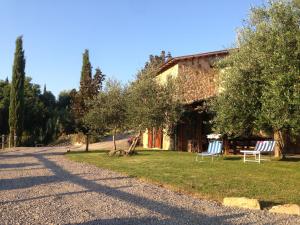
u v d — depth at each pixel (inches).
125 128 1044.5
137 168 618.2
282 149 789.2
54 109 2709.2
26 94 2522.1
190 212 307.9
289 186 435.2
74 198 366.6
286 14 471.8
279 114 466.9
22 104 1801.2
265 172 559.2
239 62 564.1
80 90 1197.1
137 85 979.3
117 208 321.4
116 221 277.3
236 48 641.0
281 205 314.8
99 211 309.7
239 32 608.7
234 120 592.7
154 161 740.0
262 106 508.7
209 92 1146.7
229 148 943.0
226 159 782.5
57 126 2201.0
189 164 676.7
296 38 442.6
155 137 1348.4
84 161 783.1
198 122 1059.9
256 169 597.3
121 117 1020.5
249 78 547.8
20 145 1813.5
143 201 351.6
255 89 540.4
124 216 292.8
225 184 446.6
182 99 1035.3
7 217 287.0
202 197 378.9
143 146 1497.3
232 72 569.9
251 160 740.0
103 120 1016.2
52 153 1108.5
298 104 435.5
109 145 1499.8
